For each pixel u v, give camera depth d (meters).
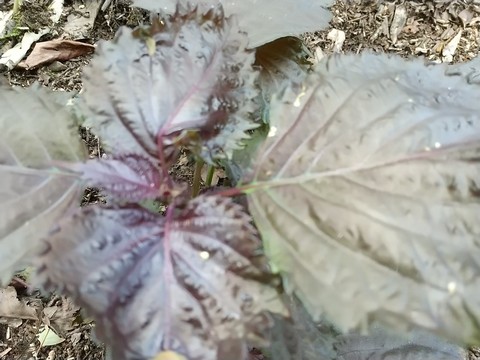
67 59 0.33
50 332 0.26
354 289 0.13
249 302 0.13
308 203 0.15
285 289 0.14
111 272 0.13
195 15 0.16
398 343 0.21
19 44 0.33
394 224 0.14
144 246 0.14
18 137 0.16
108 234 0.14
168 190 0.15
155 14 0.18
